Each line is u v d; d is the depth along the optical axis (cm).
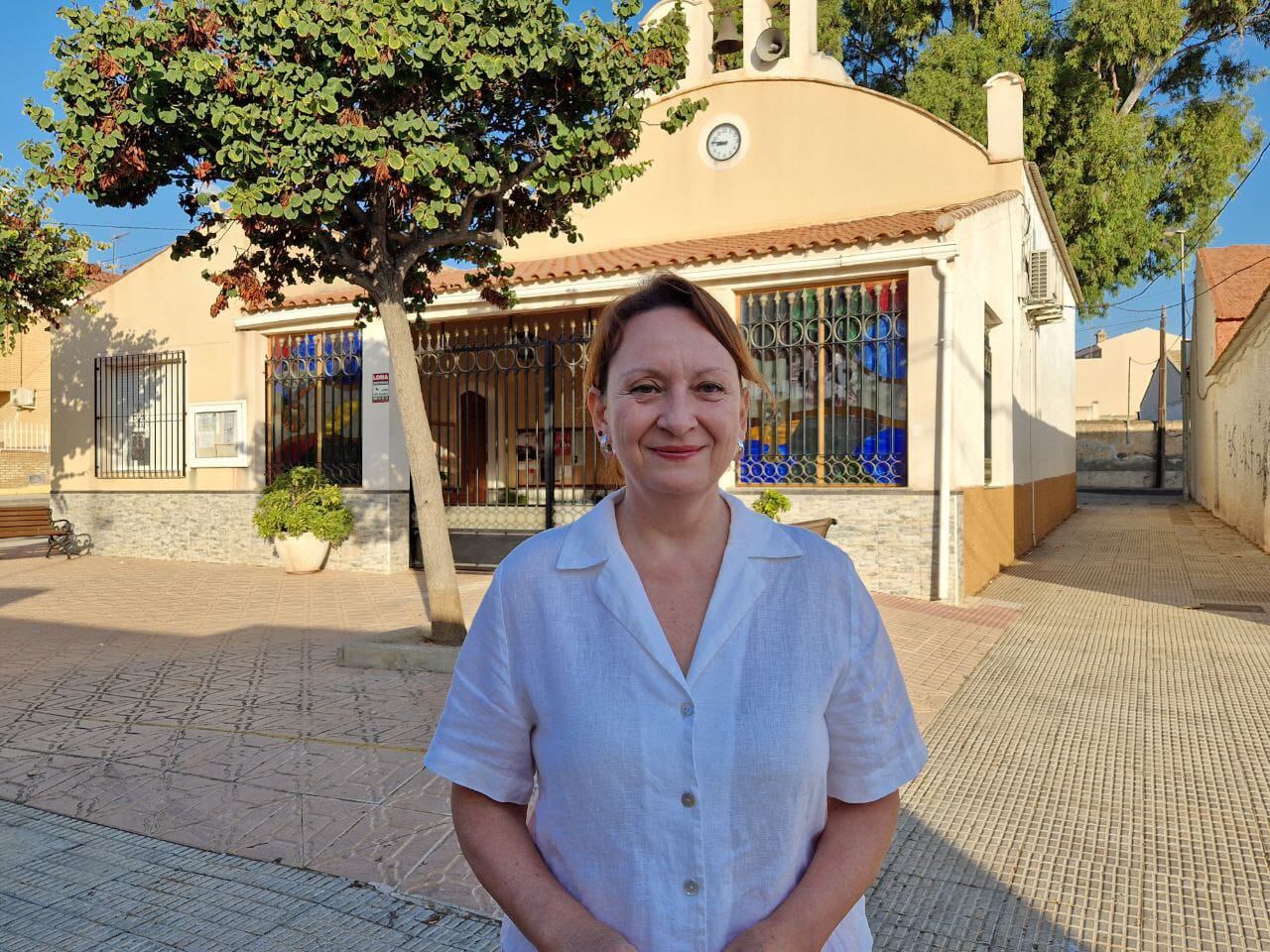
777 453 1018
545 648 132
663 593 136
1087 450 3581
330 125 573
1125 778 449
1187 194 2467
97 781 440
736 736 126
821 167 1202
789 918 125
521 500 1252
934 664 675
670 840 125
